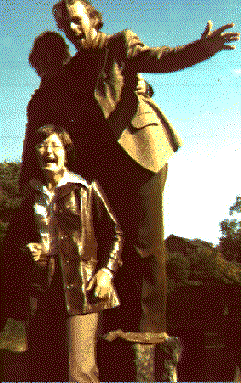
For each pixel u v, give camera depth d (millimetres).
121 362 3027
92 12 3082
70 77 3188
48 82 3260
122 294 3115
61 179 2830
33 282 2896
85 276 2758
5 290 3076
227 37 2781
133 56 2959
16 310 3072
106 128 3092
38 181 2898
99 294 2695
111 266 2797
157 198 3148
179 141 3332
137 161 3059
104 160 3162
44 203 2828
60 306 2793
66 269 2742
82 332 2721
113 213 2906
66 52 3314
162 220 3189
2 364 3039
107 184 3154
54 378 2883
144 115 3189
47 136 2834
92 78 3107
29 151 3141
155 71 3000
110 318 3148
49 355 2904
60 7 3070
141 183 3104
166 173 3252
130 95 3100
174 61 2902
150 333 3061
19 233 2982
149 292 3088
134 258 3094
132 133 3111
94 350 2779
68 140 2898
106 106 3029
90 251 2816
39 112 3262
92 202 2865
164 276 3166
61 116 3223
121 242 2875
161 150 3189
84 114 3156
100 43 3068
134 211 3098
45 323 2889
